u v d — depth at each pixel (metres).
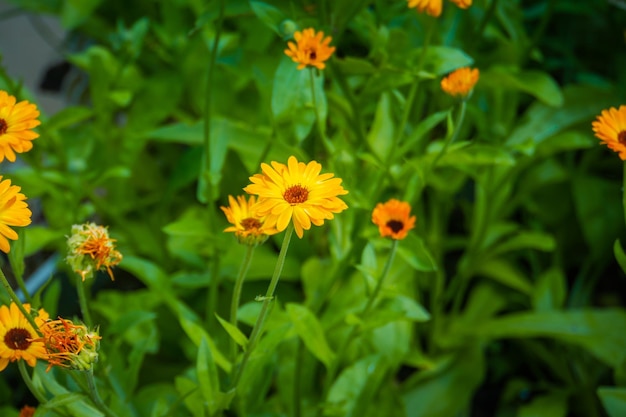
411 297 1.29
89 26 1.62
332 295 1.27
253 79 1.35
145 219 1.43
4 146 0.91
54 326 0.93
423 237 1.36
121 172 1.29
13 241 1.00
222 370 1.17
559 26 1.60
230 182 1.40
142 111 1.41
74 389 1.03
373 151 1.19
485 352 1.47
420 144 1.31
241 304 1.35
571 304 1.45
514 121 1.49
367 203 1.13
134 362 1.08
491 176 1.32
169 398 1.21
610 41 1.59
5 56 1.99
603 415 1.39
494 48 1.45
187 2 1.45
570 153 1.48
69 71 1.88
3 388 1.29
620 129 0.96
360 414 1.16
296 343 1.27
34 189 1.30
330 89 1.36
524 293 1.45
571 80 1.56
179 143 1.56
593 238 1.43
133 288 1.49
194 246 1.28
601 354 1.32
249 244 0.97
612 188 1.45
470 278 1.52
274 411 1.24
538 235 1.35
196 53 1.42
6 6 2.13
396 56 1.20
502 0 1.35
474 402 1.43
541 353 1.40
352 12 1.16
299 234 0.87
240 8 1.15
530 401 1.42
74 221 1.30
